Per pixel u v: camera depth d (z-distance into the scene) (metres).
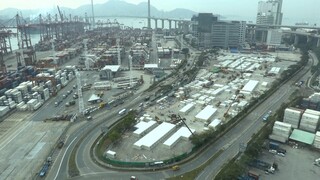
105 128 161.62
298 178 117.94
